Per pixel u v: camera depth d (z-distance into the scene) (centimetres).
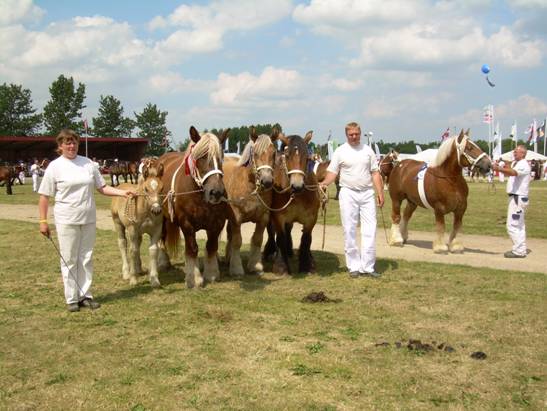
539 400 432
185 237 813
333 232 1464
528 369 493
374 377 480
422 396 443
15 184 4372
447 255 1084
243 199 864
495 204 2214
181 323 641
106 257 1060
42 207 686
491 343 561
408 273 901
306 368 500
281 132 878
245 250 1151
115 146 7375
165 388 461
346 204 882
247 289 806
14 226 1566
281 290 800
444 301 723
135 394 450
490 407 423
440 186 1080
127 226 822
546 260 1024
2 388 464
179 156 943
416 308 692
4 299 753
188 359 527
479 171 1070
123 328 625
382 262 998
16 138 6119
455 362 512
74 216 683
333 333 600
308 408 423
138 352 546
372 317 657
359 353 538
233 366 508
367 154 877
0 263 1009
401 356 528
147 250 1142
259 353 539
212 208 800
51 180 680
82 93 9131
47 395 450
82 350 554
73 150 689
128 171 3959
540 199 2427
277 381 473
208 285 833
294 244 1239
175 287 825
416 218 1748
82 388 463
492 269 930
